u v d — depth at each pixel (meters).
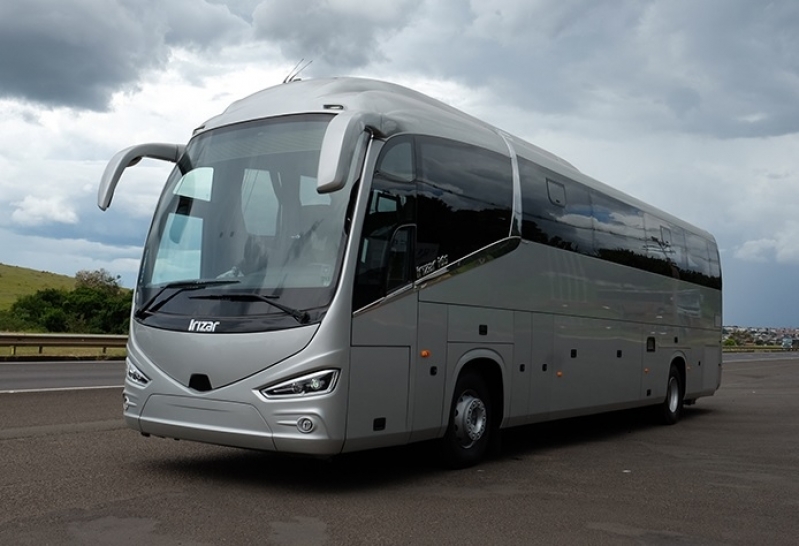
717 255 18.05
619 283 12.84
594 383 11.92
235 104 8.77
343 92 8.31
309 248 7.34
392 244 7.74
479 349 9.03
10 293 71.50
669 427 14.52
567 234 11.23
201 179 8.19
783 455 10.85
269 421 7.01
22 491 7.00
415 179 8.17
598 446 11.65
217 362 7.26
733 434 13.38
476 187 9.18
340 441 7.05
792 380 31.55
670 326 14.96
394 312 7.70
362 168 7.48
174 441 9.97
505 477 8.65
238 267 7.55
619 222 13.02
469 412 8.98
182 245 7.98
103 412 12.46
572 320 11.24
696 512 7.24
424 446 9.03
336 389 7.02
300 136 7.79
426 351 8.13
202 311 7.51
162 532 5.84
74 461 8.45
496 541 6.01
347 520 6.43
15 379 18.00
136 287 8.15
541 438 12.49
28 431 10.29
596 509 7.22
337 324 7.05
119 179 8.27
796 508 7.51
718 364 17.73
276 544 5.65
